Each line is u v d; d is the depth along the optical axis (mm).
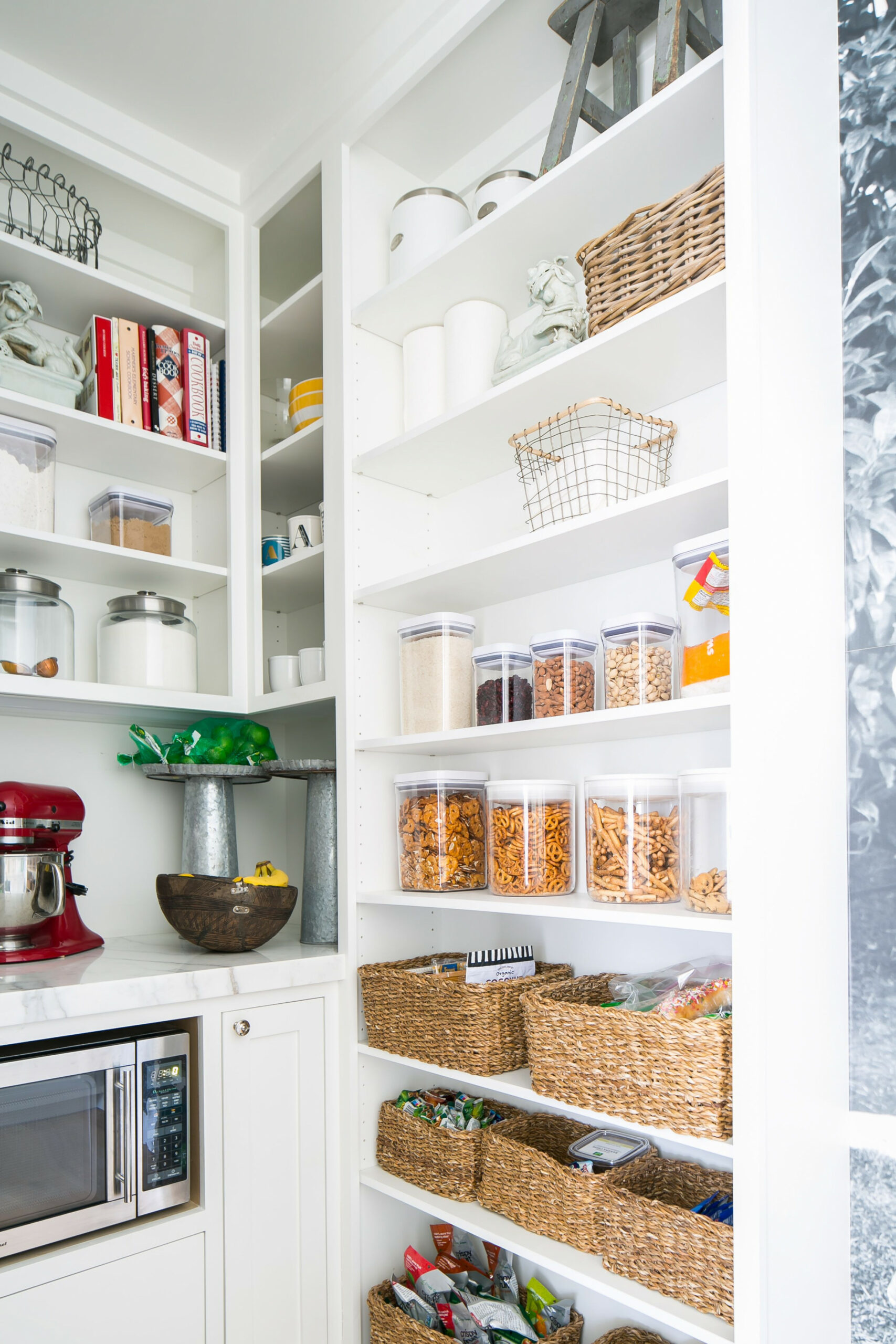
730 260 1114
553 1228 1341
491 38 1628
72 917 1748
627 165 1391
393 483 1910
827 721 1190
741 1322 994
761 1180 997
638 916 1181
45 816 1666
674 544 1438
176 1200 1447
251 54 1750
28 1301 1263
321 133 1889
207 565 2027
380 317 1832
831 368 1254
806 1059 1091
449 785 1624
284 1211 1565
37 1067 1312
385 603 1831
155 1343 1378
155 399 2016
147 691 1846
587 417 1566
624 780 1339
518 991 1483
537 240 1581
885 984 1170
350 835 1725
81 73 1799
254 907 1670
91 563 1933
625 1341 1423
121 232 2189
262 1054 1574
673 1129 1131
